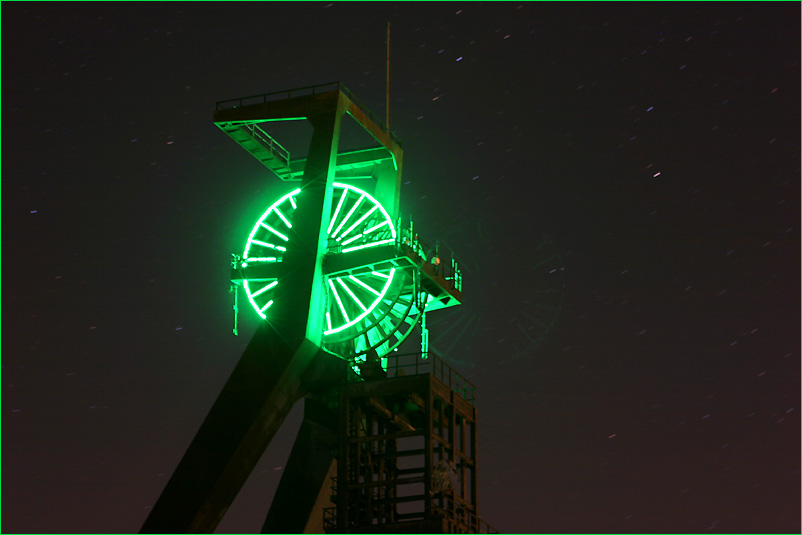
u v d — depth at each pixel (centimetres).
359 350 7156
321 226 6856
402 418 7081
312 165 7012
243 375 6569
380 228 7025
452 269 7244
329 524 6662
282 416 6619
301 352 6588
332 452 6775
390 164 7481
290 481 6750
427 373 6569
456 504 6600
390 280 6838
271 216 7106
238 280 6944
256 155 7531
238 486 6469
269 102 7262
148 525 6278
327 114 7131
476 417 7069
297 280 6756
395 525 6344
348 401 6606
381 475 6794
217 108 7325
